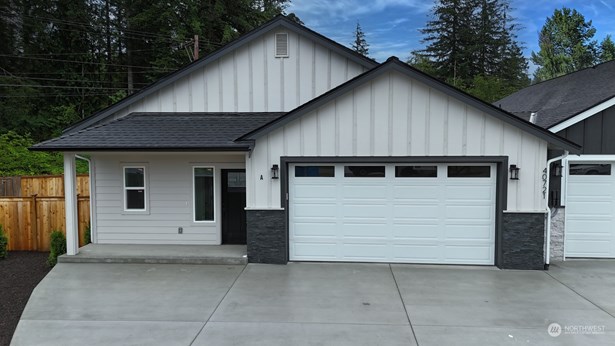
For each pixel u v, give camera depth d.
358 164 8.96
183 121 10.56
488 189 8.83
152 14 25.94
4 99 23.41
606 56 36.72
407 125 8.71
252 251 9.07
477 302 6.66
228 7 27.28
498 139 8.59
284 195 8.99
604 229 9.62
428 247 9.00
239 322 5.84
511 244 8.64
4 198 10.81
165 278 7.99
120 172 10.59
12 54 25.91
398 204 9.02
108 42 29.03
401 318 5.98
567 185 9.60
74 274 8.27
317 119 8.86
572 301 6.73
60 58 27.52
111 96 26.89
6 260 9.93
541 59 39.78
